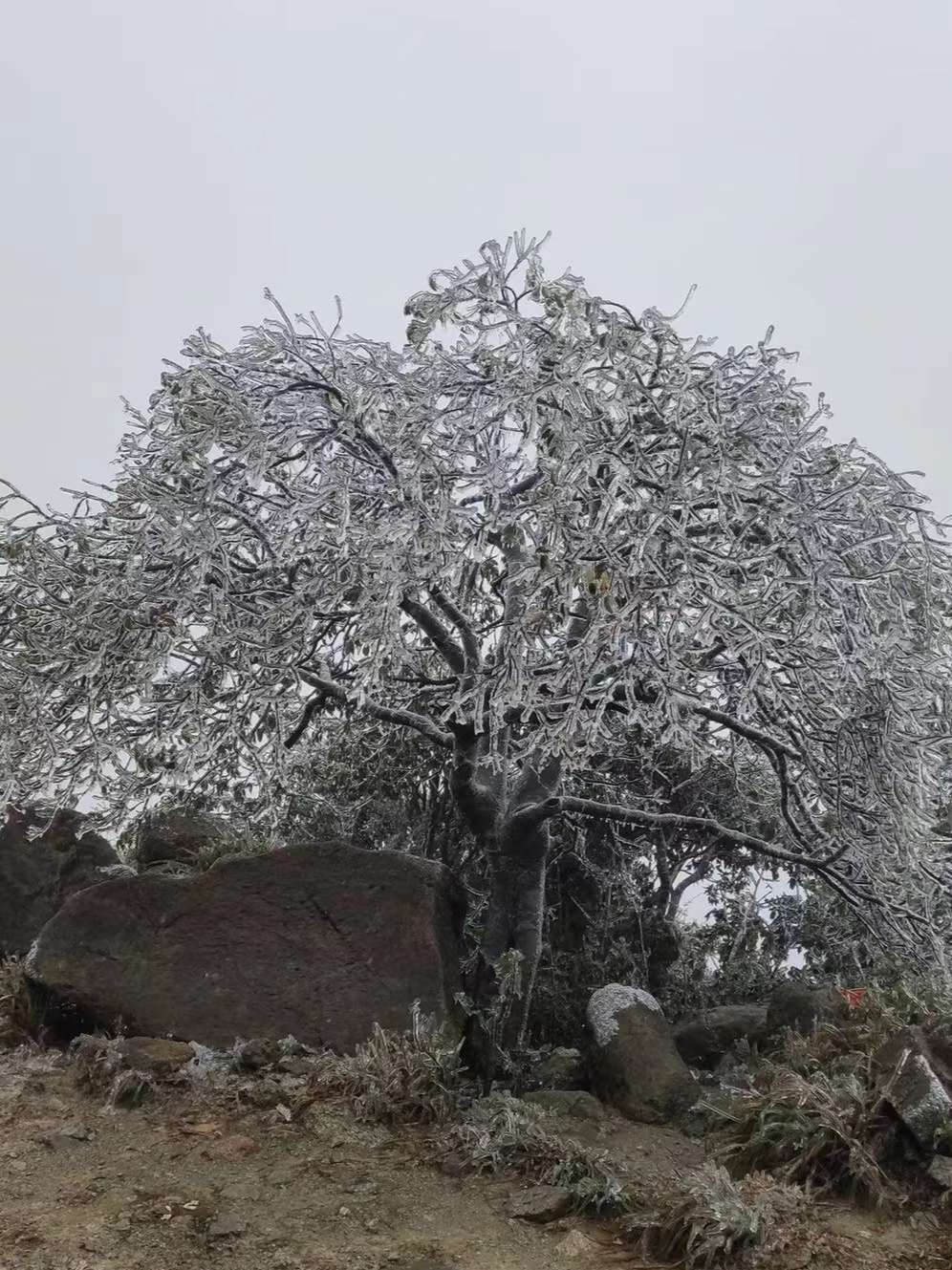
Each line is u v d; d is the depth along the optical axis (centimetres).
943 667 644
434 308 629
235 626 602
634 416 590
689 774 858
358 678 561
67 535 664
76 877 783
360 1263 379
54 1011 618
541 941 700
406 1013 580
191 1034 591
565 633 595
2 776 614
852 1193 432
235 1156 468
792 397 675
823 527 592
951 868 664
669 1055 586
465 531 570
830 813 723
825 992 671
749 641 518
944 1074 488
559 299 604
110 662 588
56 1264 370
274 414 630
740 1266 377
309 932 616
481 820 662
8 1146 477
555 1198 427
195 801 776
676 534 521
